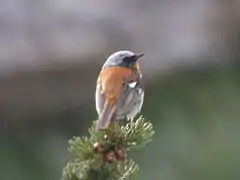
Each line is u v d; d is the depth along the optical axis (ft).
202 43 54.19
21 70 51.44
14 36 51.70
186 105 53.31
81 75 52.24
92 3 53.01
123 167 20.03
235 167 49.65
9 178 50.47
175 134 51.90
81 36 52.13
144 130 20.52
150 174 50.06
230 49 54.70
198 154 50.70
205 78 54.08
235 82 54.08
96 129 20.27
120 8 53.31
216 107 53.31
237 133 52.03
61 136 53.06
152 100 53.16
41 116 52.80
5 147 51.85
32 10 52.26
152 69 53.31
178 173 50.08
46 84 52.11
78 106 52.95
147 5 53.98
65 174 19.58
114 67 25.44
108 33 52.60
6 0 52.08
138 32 53.26
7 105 52.21
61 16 52.37
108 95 24.04
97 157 19.76
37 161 51.62
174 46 53.72
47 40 51.78
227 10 54.80
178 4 54.39
